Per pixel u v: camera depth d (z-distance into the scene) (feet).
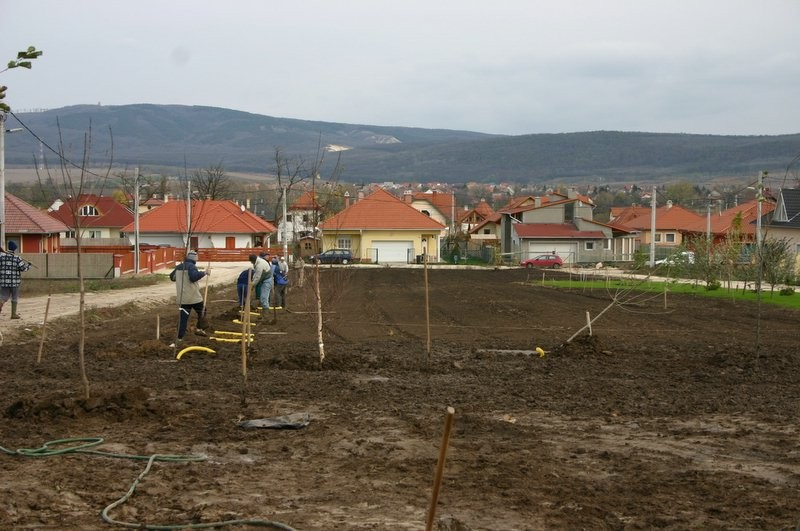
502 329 78.33
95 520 22.61
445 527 22.39
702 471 28.78
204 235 252.21
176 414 35.91
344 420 35.83
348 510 23.89
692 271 142.41
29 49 23.21
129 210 268.41
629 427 35.78
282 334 71.26
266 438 32.53
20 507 23.35
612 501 25.20
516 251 278.26
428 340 53.36
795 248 180.14
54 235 174.91
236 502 24.44
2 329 65.26
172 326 72.69
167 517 23.00
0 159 101.96
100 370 48.60
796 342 69.15
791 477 28.27
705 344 67.15
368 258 256.73
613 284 149.07
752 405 41.01
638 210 360.07
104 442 31.27
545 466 28.96
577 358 57.93
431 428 34.53
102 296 104.94
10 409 35.35
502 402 40.86
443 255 301.63
